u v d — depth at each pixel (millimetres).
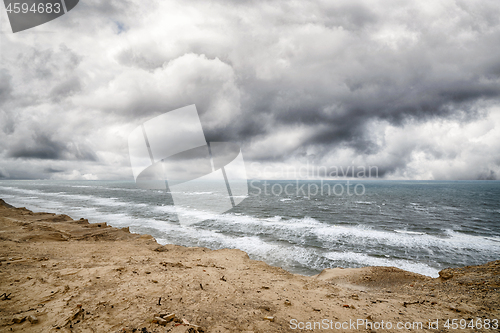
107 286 4195
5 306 3105
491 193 74688
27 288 3811
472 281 5953
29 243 8992
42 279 4309
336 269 10961
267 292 4859
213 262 8016
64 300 3391
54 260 6387
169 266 6582
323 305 4324
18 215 17750
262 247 16938
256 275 6492
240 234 20344
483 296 4855
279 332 3131
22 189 80438
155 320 2980
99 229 14141
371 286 8656
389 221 27672
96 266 5988
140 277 4926
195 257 8844
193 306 3688
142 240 12211
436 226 25344
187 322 3027
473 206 41938
